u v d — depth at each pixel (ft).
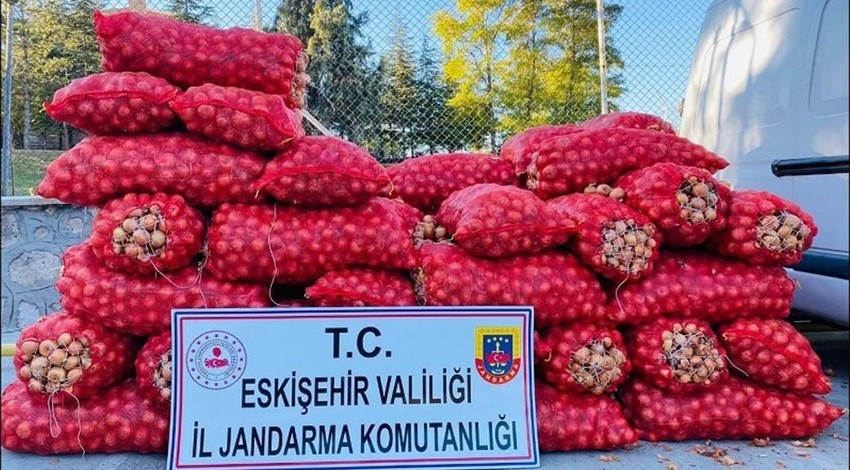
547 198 7.16
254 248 5.91
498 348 6.04
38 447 5.75
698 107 10.78
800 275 8.44
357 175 6.00
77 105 5.78
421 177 8.05
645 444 6.33
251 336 5.76
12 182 12.61
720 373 6.27
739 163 9.57
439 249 6.29
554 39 19.01
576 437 6.07
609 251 6.15
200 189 5.94
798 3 8.59
